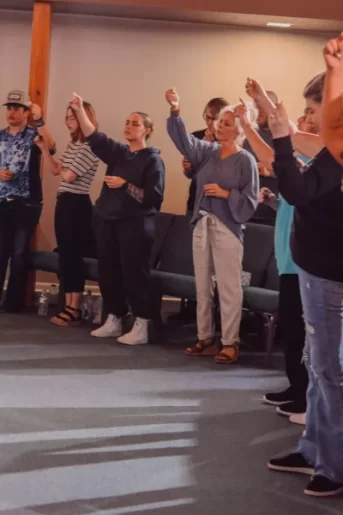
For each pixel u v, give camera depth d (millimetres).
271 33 5766
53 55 5746
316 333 2207
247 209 4000
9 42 5758
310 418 2441
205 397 3346
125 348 4293
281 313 3113
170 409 3121
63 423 2842
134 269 4340
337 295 2164
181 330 5031
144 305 4402
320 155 2113
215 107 4730
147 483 2303
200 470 2439
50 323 4906
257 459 2576
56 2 5324
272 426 2959
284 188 2062
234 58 5773
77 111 4320
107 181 4312
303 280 2209
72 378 3529
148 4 5246
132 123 4359
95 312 5008
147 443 2672
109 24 5742
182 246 5023
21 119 5172
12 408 2990
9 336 4402
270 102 2414
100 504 2129
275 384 3670
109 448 2594
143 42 5758
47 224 5859
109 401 3182
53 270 5152
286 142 2064
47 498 2150
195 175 4273
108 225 4395
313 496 2275
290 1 5195
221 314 4113
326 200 2092
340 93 1949
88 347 4246
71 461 2451
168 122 4086
